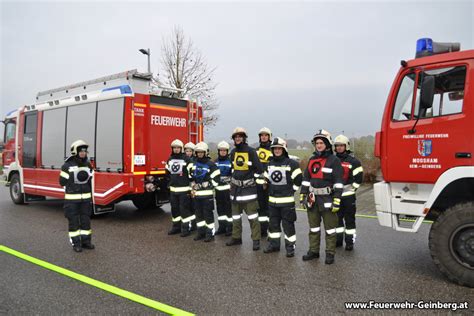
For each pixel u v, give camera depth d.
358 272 4.62
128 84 7.62
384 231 6.78
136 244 6.11
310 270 4.71
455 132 4.12
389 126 4.59
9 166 10.70
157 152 7.92
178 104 8.42
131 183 7.39
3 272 4.76
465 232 4.08
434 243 4.24
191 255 5.45
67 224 7.69
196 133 8.84
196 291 4.09
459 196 4.57
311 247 5.14
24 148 10.09
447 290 4.03
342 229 5.76
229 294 3.99
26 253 5.61
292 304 3.72
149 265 5.00
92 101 8.08
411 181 4.44
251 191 5.69
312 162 5.05
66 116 8.76
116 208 9.73
